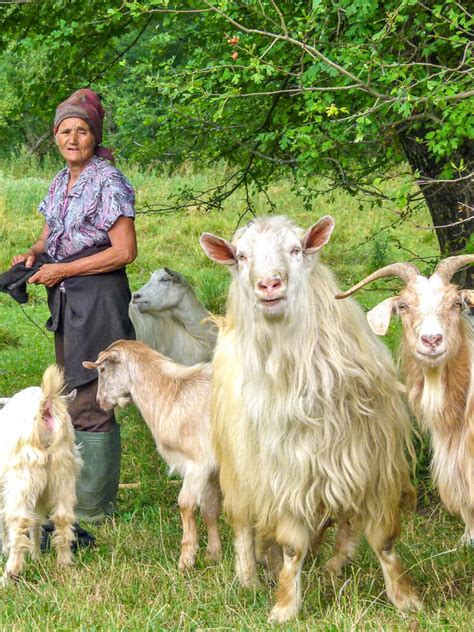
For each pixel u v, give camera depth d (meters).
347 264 15.84
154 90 8.16
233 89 5.66
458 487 4.75
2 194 21.50
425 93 5.51
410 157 7.55
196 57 6.98
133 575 5.35
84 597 5.03
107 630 4.55
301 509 4.78
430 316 4.35
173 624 4.73
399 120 6.04
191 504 5.85
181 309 8.51
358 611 4.57
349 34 5.67
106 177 6.48
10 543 5.45
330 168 7.05
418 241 16.75
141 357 6.23
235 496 5.27
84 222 6.48
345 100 6.52
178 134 8.28
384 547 4.91
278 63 6.57
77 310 6.49
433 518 6.28
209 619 4.81
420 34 5.75
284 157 8.44
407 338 4.45
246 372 4.73
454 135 5.81
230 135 7.97
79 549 5.86
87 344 6.50
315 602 4.97
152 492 7.15
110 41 8.70
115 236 6.46
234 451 5.08
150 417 6.13
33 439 5.45
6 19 8.48
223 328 5.56
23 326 13.22
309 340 4.61
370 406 4.74
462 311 4.70
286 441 4.70
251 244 4.55
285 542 4.86
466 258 4.49
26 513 5.45
